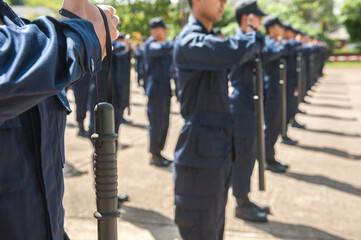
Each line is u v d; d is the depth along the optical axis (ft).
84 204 13.01
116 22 3.43
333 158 19.69
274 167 17.24
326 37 144.56
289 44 21.81
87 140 22.86
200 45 7.99
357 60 135.03
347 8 144.77
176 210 8.66
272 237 11.26
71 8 3.08
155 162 18.01
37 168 3.26
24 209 3.21
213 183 8.37
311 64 45.27
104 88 13.24
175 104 40.19
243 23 11.80
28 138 3.22
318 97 43.70
